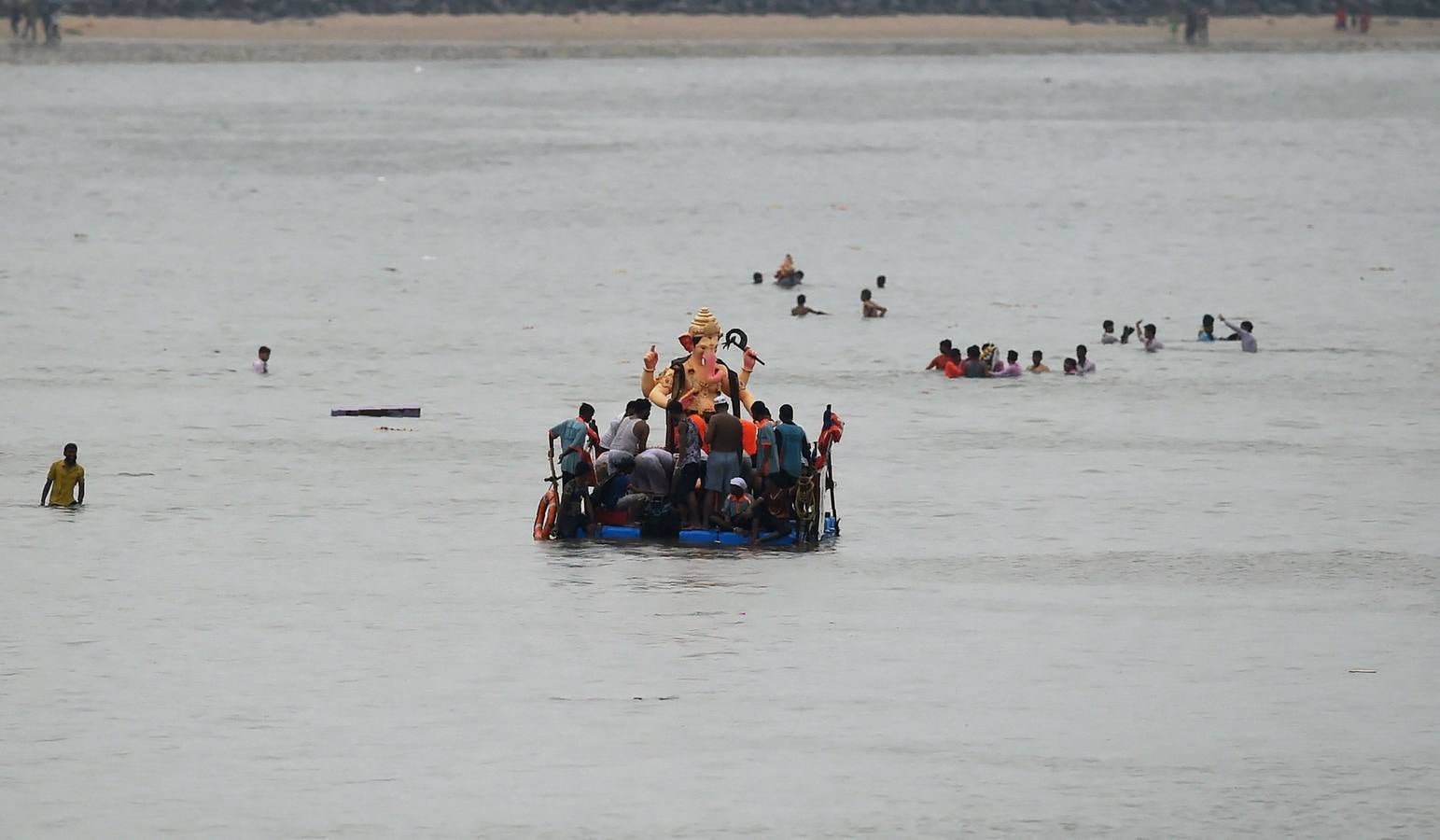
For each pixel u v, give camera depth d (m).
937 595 102.50
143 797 75.81
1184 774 78.38
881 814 74.50
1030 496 124.50
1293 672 90.44
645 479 115.06
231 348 175.38
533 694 87.12
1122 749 80.94
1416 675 89.94
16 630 95.88
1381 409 151.50
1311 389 159.12
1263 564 108.88
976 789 76.94
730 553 111.31
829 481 115.81
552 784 77.31
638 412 116.88
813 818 74.19
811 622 97.88
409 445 137.50
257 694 87.06
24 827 73.19
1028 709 85.50
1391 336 183.75
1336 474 130.38
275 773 78.31
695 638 95.19
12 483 125.69
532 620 97.88
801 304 195.38
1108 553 111.00
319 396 154.50
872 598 101.94
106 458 132.88
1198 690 87.94
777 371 166.38
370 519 118.00
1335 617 98.94
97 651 92.81
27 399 152.12
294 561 108.69
